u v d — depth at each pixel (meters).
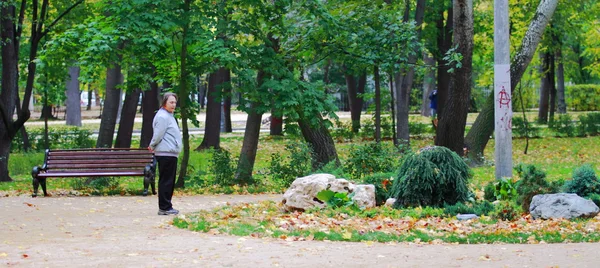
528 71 45.34
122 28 17.41
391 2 24.56
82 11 23.62
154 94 29.78
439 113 37.12
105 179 18.92
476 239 10.59
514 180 15.04
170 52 18.92
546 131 37.12
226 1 18.25
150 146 13.41
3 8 22.23
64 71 31.30
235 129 46.38
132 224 12.23
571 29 37.44
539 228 11.56
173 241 10.35
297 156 19.14
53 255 9.12
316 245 10.12
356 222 12.37
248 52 18.53
